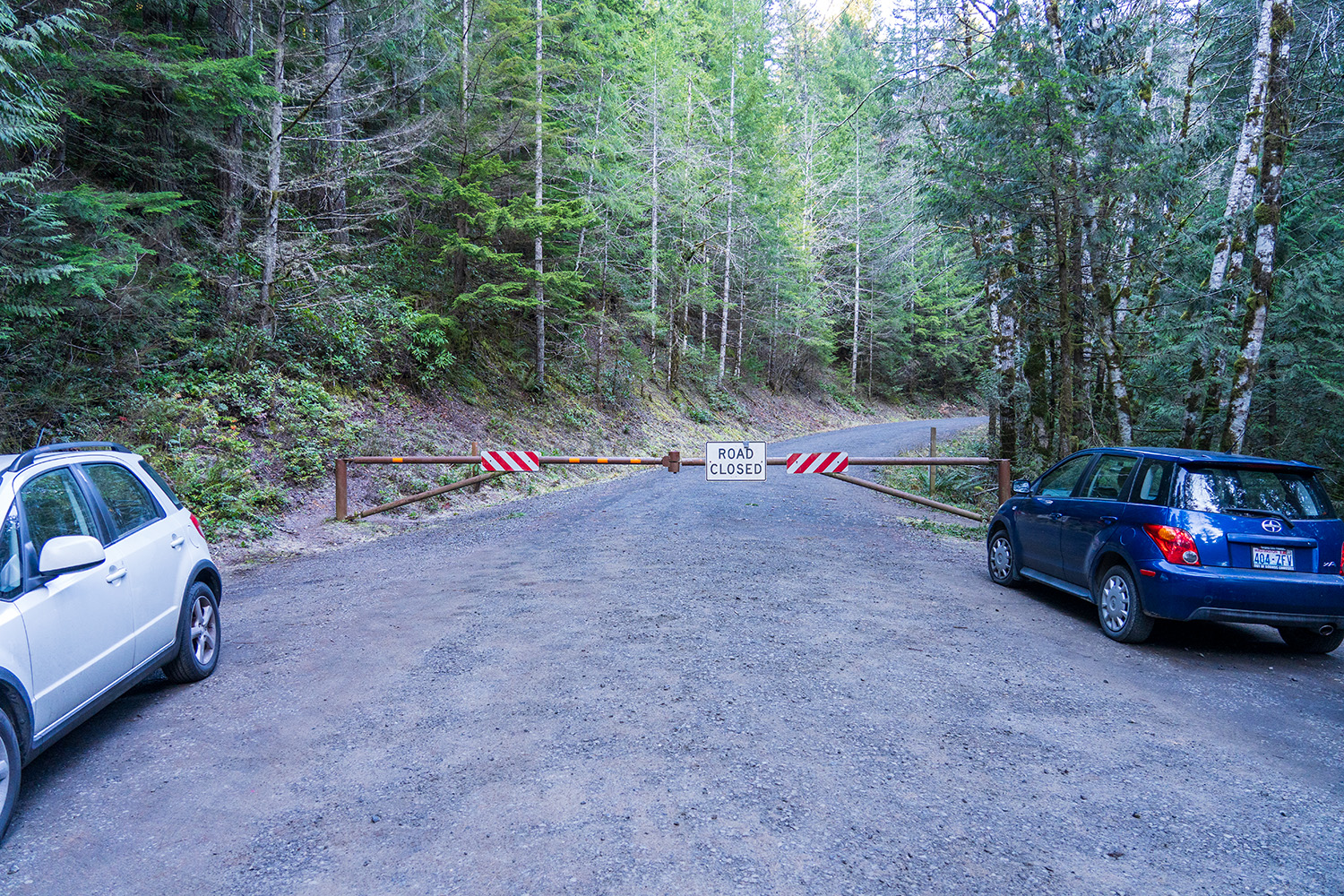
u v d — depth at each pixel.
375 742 4.14
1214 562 5.67
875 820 3.32
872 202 43.19
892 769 3.82
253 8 15.83
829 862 2.98
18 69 10.23
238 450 12.20
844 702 4.71
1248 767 3.93
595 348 28.47
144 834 3.24
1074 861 3.02
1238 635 6.61
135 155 15.28
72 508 4.16
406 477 14.64
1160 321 14.07
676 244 32.72
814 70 48.66
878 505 15.38
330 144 17.56
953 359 56.88
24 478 3.89
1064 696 4.90
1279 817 3.40
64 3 11.82
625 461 12.05
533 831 3.22
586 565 8.90
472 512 14.03
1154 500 6.09
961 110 12.76
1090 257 13.05
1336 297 12.52
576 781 3.66
